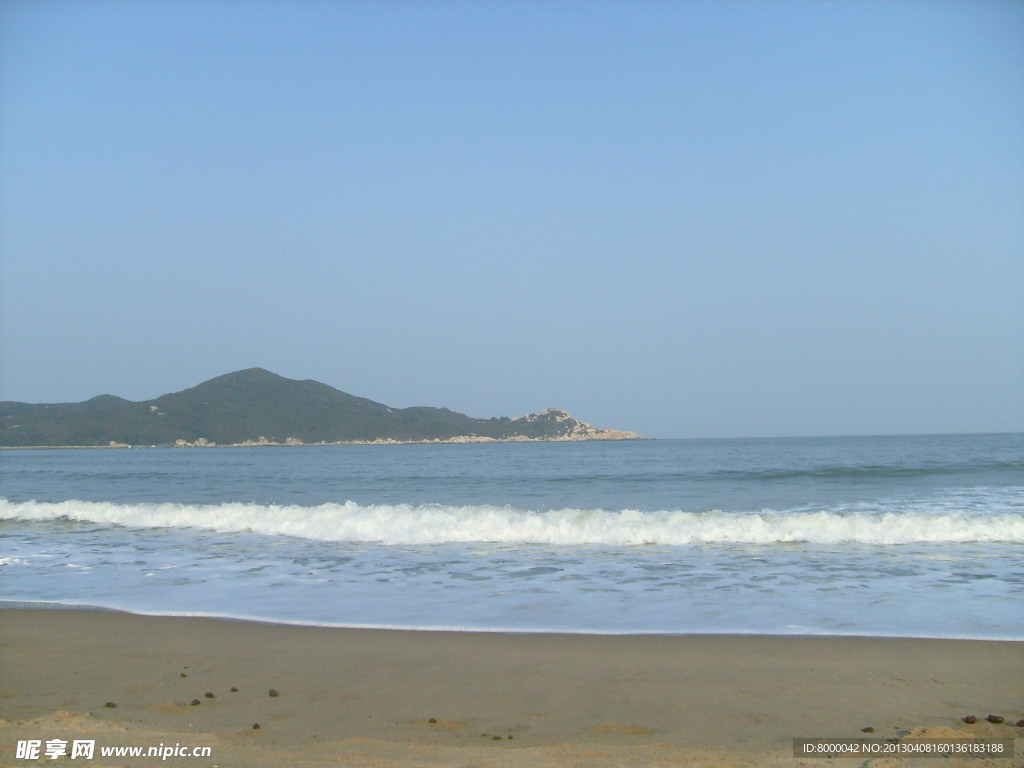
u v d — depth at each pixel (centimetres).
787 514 1930
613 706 611
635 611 952
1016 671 702
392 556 1388
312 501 2627
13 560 1384
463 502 2498
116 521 1931
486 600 1023
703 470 4212
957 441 12300
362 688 661
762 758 489
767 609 956
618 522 1667
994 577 1151
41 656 771
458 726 564
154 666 734
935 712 594
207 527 1808
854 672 701
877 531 1540
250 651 784
